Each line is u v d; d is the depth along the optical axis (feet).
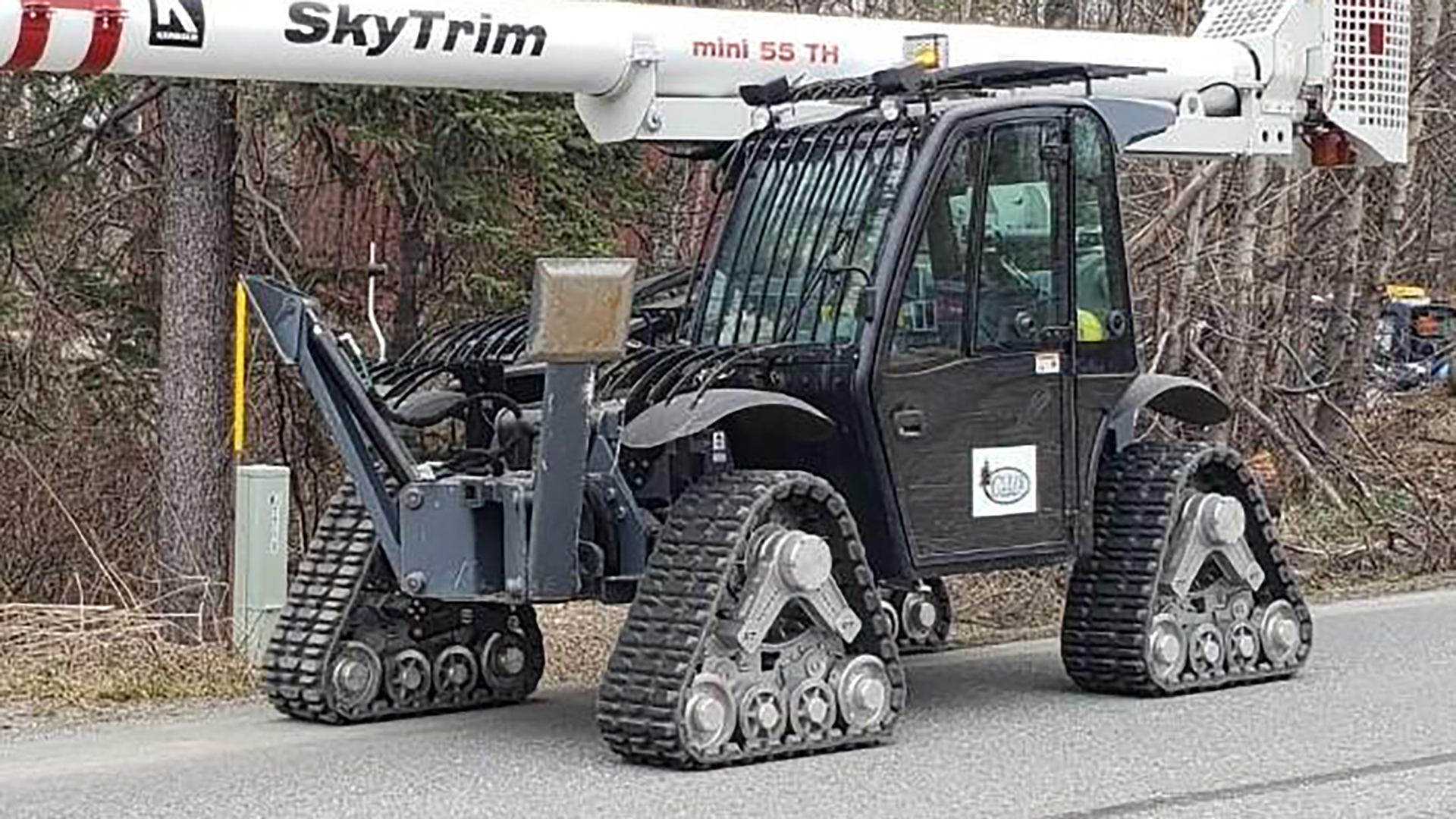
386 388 39.60
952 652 49.37
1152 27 74.49
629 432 36.68
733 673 35.73
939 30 45.14
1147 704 42.06
